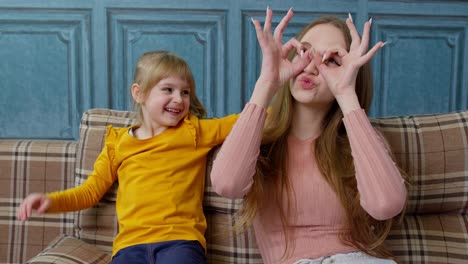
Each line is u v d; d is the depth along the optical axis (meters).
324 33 1.12
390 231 1.25
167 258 1.15
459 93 2.54
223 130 1.31
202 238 1.23
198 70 2.46
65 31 2.40
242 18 2.42
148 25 2.42
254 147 1.02
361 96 1.17
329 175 1.08
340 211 1.08
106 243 1.32
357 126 0.99
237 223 1.18
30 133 2.50
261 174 1.11
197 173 1.27
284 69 1.04
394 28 2.47
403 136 1.27
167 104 1.28
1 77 2.44
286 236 1.09
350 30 1.06
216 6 2.40
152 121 1.31
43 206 1.16
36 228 1.42
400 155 1.26
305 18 2.43
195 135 1.28
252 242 1.27
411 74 2.51
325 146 1.11
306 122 1.14
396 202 0.96
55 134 2.50
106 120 1.39
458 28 2.49
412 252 1.24
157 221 1.20
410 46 2.49
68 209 1.22
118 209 1.27
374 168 0.96
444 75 2.53
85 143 1.37
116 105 2.49
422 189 1.25
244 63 2.47
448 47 2.51
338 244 1.07
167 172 1.24
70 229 1.41
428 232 1.26
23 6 2.37
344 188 1.08
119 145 1.29
